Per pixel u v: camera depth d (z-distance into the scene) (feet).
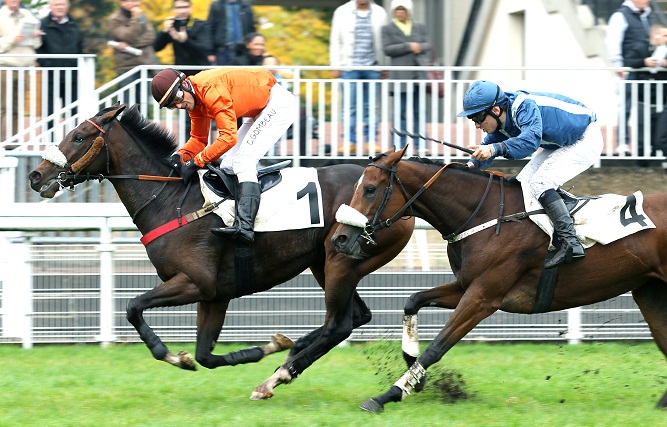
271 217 31.89
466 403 31.58
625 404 31.58
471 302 30.22
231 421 28.73
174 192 32.17
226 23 49.08
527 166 31.42
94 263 40.78
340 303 32.24
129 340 41.16
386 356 39.29
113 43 49.42
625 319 42.32
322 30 91.20
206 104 31.58
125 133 32.22
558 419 28.99
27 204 39.81
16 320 40.52
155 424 28.40
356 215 29.68
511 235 30.19
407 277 41.91
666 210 30.48
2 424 28.55
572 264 30.35
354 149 49.42
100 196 48.03
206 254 31.55
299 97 48.85
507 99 30.48
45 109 49.49
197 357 32.24
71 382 34.47
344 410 30.45
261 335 41.47
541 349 40.83
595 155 30.96
